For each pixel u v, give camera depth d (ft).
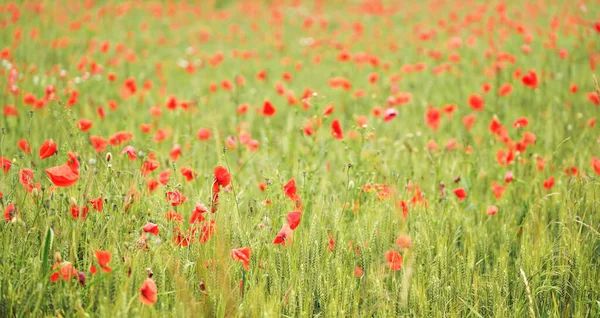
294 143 13.94
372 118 16.40
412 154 12.72
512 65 23.30
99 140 9.52
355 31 32.65
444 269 7.73
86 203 7.86
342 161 13.04
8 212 7.23
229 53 32.45
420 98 20.62
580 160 11.38
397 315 7.19
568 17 30.63
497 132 12.30
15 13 29.94
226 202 8.11
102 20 37.73
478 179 11.98
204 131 12.29
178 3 47.19
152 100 20.27
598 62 22.16
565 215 9.29
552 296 7.87
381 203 9.39
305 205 9.45
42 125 13.69
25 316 6.39
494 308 7.37
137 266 6.86
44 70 21.06
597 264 8.50
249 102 20.93
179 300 6.61
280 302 7.08
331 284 7.38
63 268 6.67
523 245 8.23
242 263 7.68
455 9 41.73
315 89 23.21
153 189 9.14
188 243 7.36
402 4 46.96
